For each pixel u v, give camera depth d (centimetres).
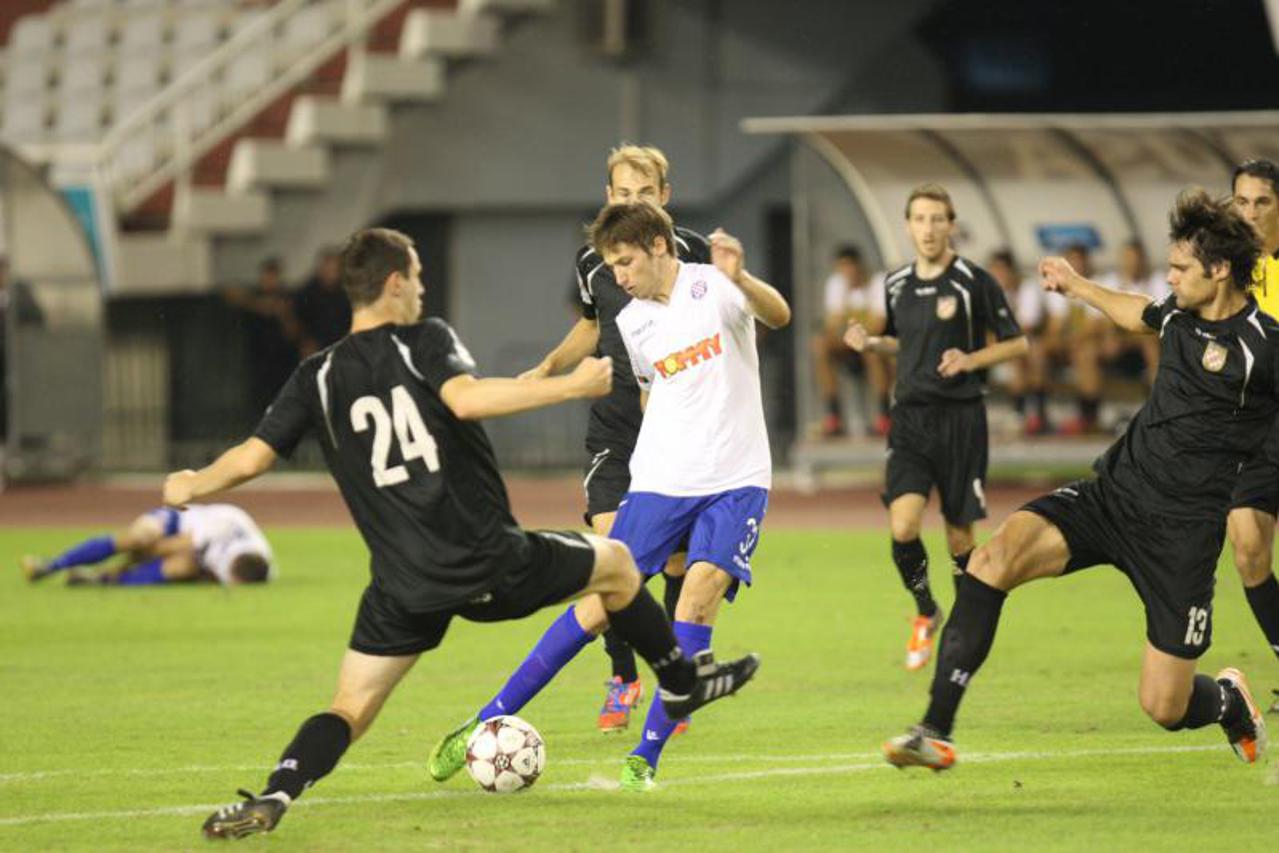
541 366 3134
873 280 8075
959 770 2645
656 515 2659
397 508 2180
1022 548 2381
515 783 2509
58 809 2425
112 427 10081
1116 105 10738
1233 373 2341
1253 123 7281
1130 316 2491
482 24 9838
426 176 9944
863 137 7688
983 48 10631
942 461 3850
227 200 9531
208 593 5303
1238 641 4056
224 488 2214
